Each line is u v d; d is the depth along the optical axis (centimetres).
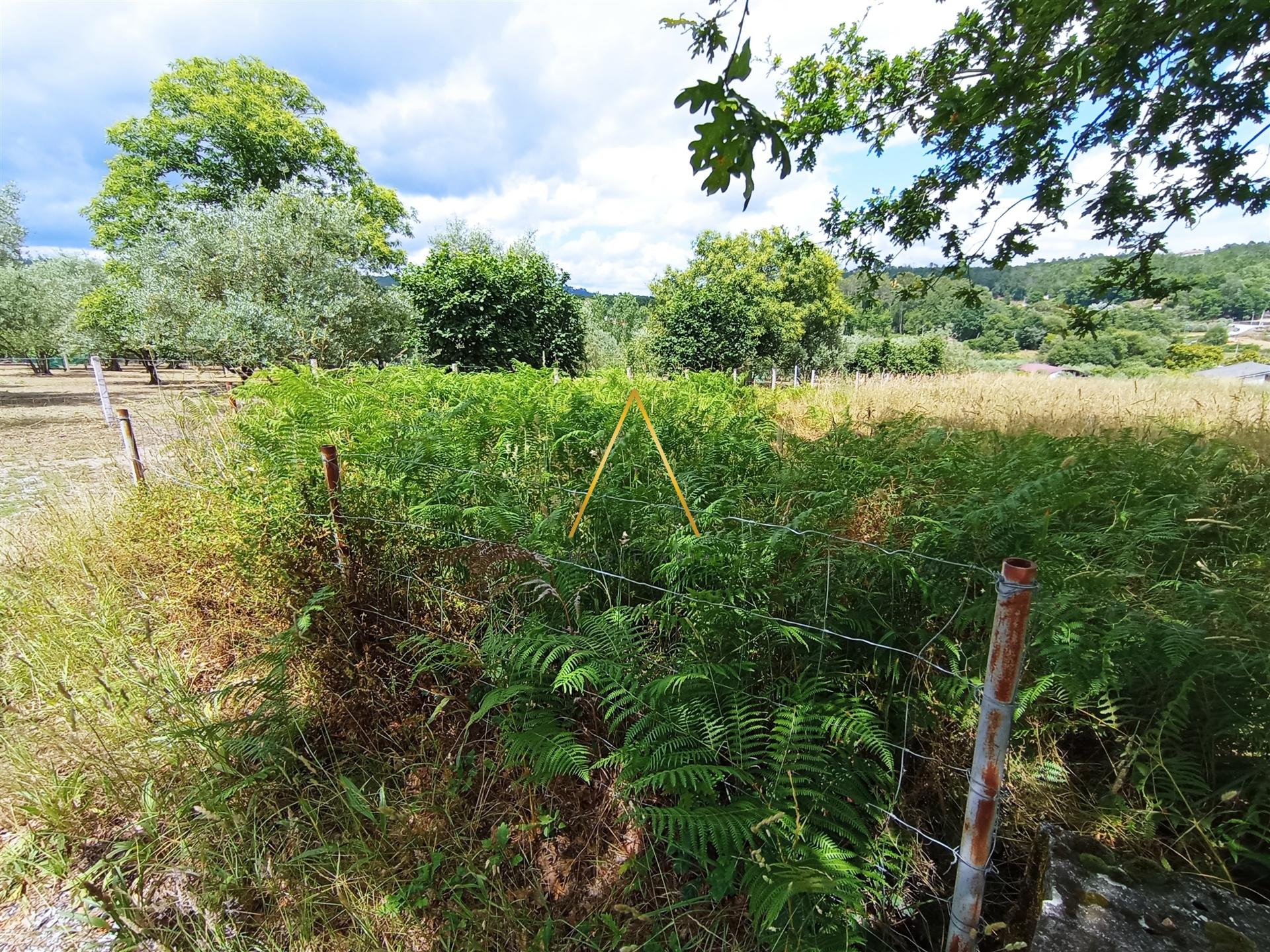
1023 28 415
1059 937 115
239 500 299
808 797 151
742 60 150
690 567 215
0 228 1930
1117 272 467
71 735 215
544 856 174
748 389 776
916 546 215
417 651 218
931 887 148
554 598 224
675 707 174
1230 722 154
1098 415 653
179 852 177
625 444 358
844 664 188
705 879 158
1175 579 211
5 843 185
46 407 1225
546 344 1395
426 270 1323
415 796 191
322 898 163
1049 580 192
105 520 377
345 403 455
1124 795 161
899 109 527
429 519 255
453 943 153
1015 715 165
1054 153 470
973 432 456
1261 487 305
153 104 1858
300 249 1194
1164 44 347
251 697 228
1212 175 400
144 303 1117
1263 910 119
